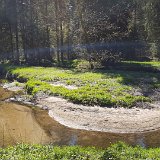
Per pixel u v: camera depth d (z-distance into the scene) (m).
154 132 19.12
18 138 18.89
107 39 43.47
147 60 51.38
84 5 44.38
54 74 36.09
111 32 43.47
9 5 59.06
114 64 43.81
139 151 14.00
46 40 60.00
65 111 23.27
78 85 29.88
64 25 59.41
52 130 20.08
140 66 40.62
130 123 20.38
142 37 52.31
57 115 22.70
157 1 44.78
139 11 50.25
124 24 47.19
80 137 18.70
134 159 12.97
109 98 24.03
